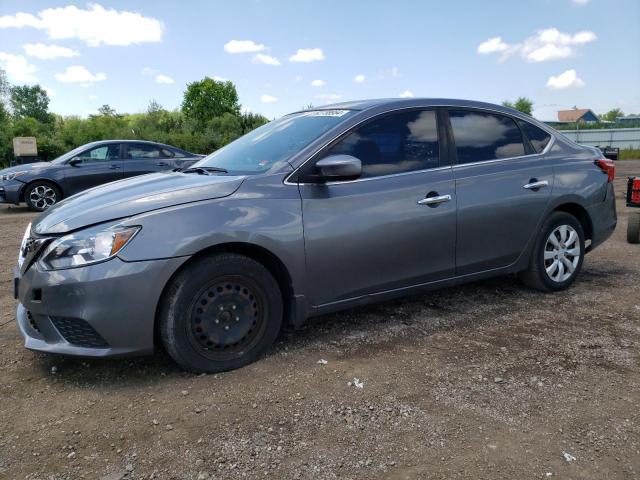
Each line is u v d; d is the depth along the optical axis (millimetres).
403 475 2186
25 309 3117
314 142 3414
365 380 2998
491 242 4078
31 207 10812
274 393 2854
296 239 3197
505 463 2260
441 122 3949
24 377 3061
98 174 11141
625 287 4809
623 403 2742
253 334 3197
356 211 3408
